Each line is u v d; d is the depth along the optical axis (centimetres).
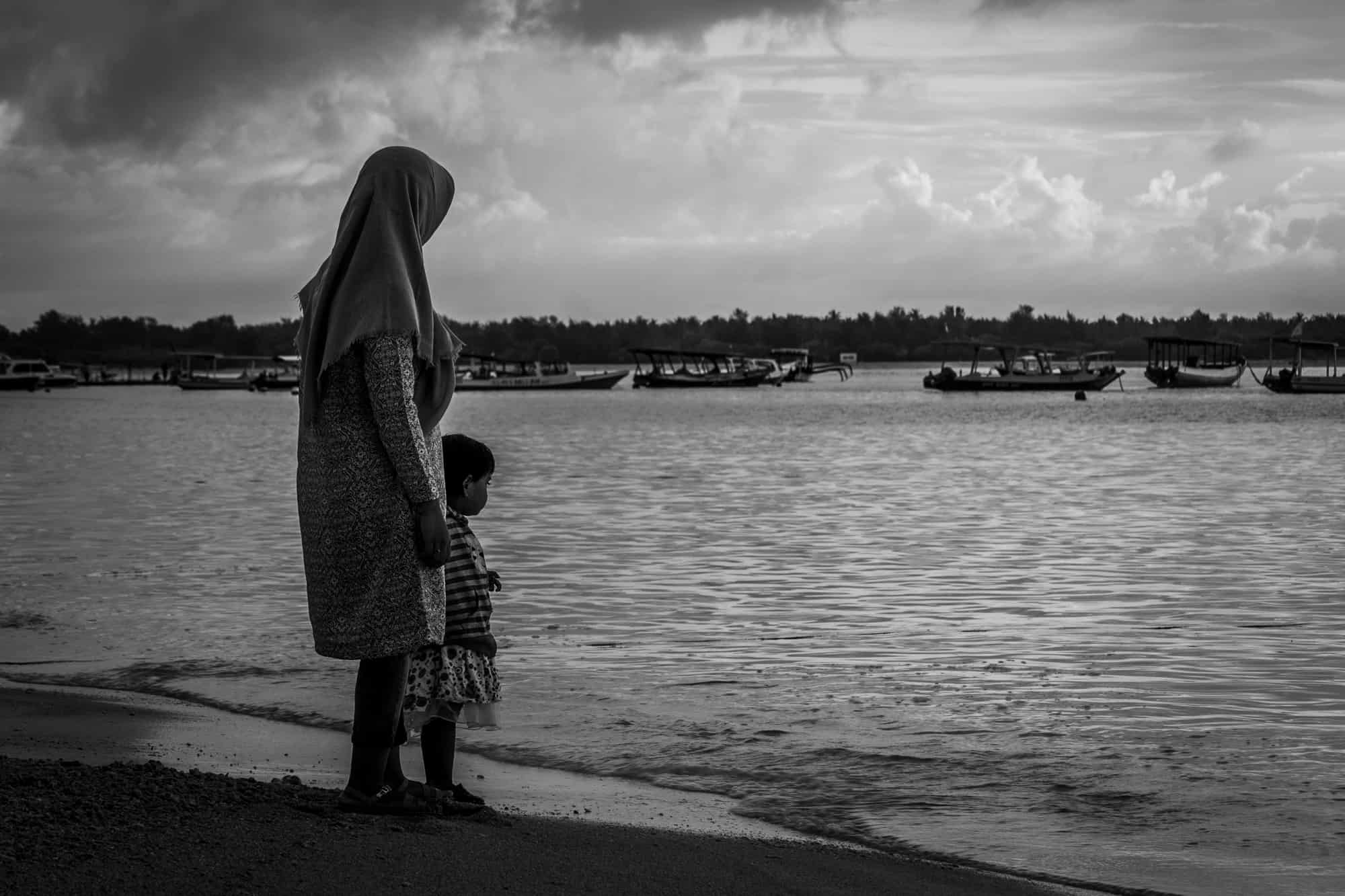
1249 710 761
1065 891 464
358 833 437
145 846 414
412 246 432
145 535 1702
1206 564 1438
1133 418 6581
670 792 598
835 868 467
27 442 4638
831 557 1512
